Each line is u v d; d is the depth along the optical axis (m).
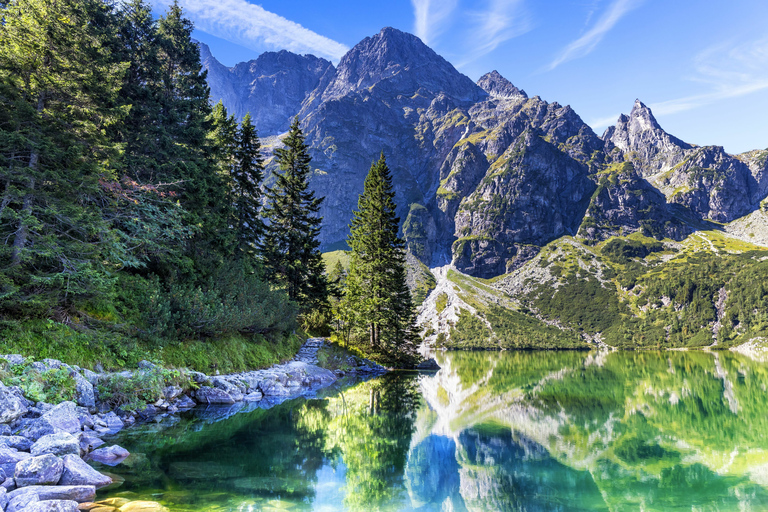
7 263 13.90
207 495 7.91
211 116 38.75
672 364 69.44
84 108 16.92
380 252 46.34
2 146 13.69
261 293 30.58
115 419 13.48
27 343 13.10
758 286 194.12
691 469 11.08
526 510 8.05
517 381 35.81
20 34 15.32
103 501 7.19
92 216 15.17
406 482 9.70
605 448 13.20
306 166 46.38
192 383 18.36
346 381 31.72
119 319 17.88
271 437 13.13
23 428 9.88
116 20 28.16
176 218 21.98
